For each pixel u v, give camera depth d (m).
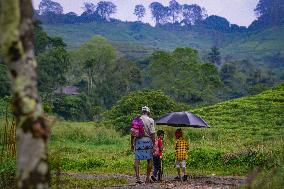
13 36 5.61
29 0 5.76
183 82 153.88
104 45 167.88
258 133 49.84
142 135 20.27
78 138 48.78
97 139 48.81
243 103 67.44
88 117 131.00
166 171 28.28
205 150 32.00
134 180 22.86
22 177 5.46
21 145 5.52
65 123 55.62
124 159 34.34
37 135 5.52
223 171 27.52
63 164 30.58
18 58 5.62
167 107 62.88
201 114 63.38
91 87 159.12
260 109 63.56
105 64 167.25
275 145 33.59
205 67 154.62
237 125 55.47
